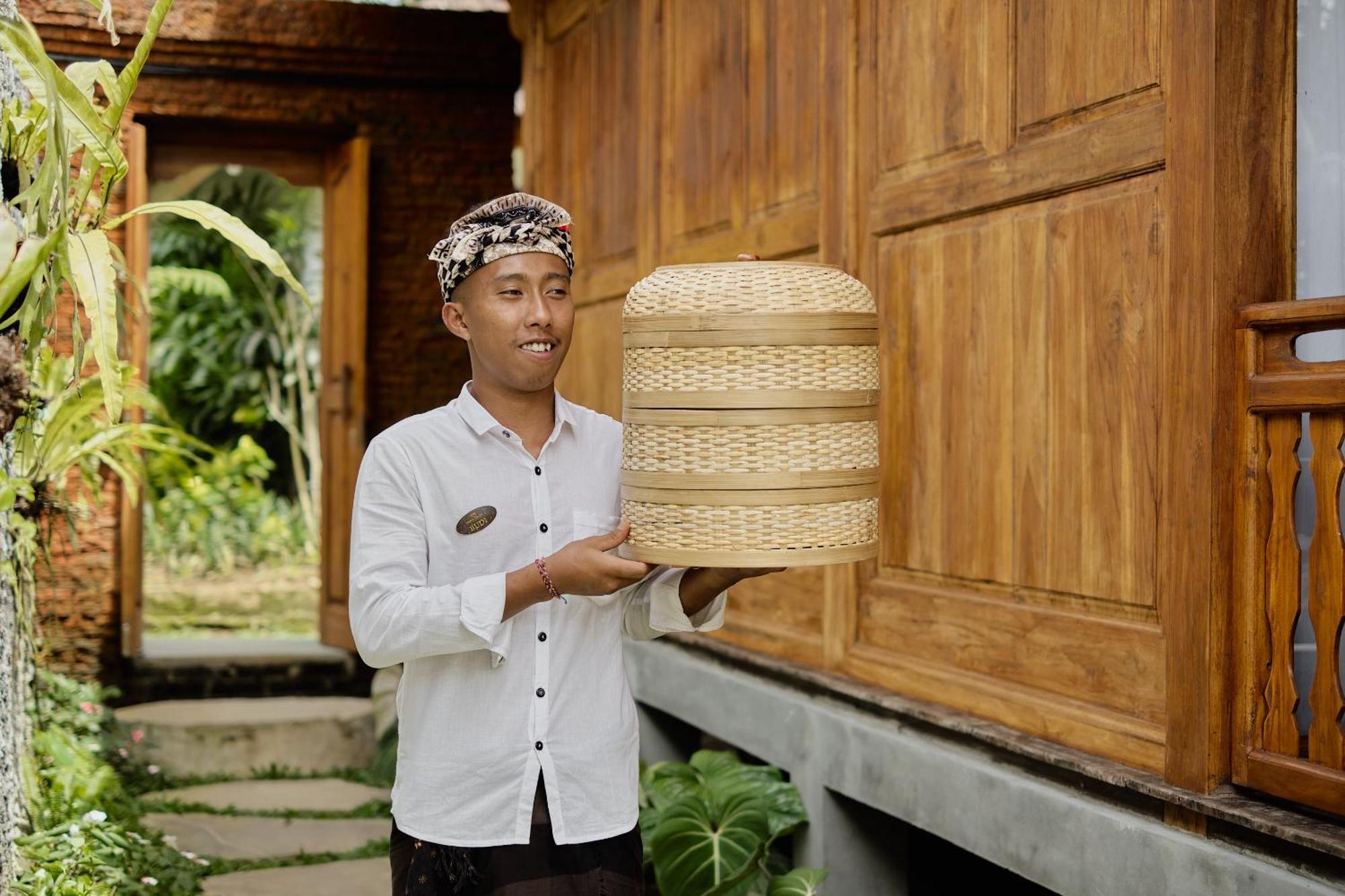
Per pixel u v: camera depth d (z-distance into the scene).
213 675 7.14
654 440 1.95
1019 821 2.84
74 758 4.69
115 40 2.35
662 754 5.05
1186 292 2.44
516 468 2.07
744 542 1.90
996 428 3.10
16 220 2.54
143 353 6.87
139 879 4.00
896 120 3.50
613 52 5.54
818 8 3.90
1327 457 2.24
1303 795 2.23
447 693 2.01
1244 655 2.38
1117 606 2.71
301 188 11.21
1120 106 2.70
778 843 4.27
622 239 5.46
